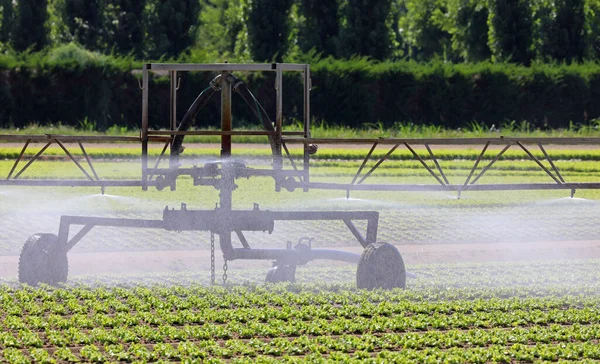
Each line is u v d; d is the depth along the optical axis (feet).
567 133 471.62
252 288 124.06
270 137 125.29
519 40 590.55
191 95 488.85
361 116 508.12
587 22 647.15
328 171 294.05
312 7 600.80
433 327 105.81
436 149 386.73
